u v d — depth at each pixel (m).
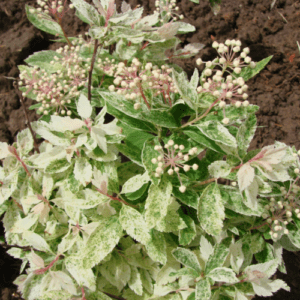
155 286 0.47
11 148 0.46
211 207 0.40
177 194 0.43
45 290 0.44
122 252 0.49
